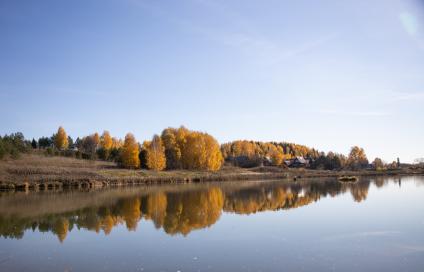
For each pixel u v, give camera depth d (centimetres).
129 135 9306
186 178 8350
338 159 15175
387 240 2073
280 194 4969
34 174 6812
